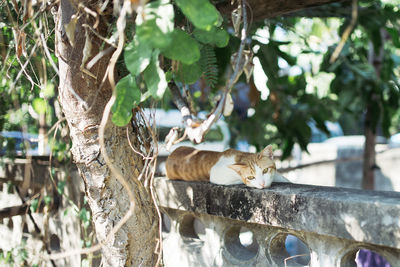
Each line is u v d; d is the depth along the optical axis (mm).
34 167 2982
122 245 1863
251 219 1938
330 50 3957
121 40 1280
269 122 4832
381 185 8703
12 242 3279
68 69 1745
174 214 2518
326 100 5059
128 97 1483
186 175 2633
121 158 1865
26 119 2816
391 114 4734
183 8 1216
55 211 2900
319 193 1769
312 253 1852
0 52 2398
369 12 3043
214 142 5918
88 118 1789
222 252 2227
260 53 2865
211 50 1813
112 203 1843
